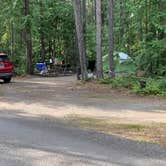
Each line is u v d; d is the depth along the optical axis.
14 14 39.50
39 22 42.94
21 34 41.38
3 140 10.51
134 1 30.58
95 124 13.19
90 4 55.94
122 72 30.17
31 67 38.59
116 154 9.01
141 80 21.92
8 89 23.69
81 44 26.83
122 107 16.86
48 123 13.26
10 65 28.23
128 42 37.97
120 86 22.92
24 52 40.59
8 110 16.27
